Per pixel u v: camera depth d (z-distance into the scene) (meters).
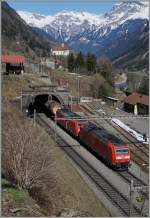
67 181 44.25
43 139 53.34
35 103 99.69
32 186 34.25
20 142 34.97
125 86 165.50
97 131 62.62
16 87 97.69
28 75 121.38
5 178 33.75
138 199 44.19
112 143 56.12
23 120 65.44
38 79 120.75
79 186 45.38
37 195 34.53
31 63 154.00
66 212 33.28
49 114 89.00
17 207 28.50
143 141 73.25
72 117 71.06
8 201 29.02
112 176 52.81
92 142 62.59
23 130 37.66
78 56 170.25
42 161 36.66
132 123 92.12
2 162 34.75
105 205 42.62
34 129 52.28
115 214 39.91
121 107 116.69
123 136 78.06
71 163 56.03
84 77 145.88
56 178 42.09
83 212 35.25
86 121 76.38
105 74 156.50
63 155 58.06
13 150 34.44
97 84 133.75
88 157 61.03
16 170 33.81
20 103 84.56
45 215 30.08
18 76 110.25
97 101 119.06
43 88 100.19
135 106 108.62
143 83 129.50
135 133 79.88
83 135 66.69
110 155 55.50
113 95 134.12
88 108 106.31
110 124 89.19
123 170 55.66
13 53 183.00
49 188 38.28
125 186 48.97
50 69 157.88
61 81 136.75
